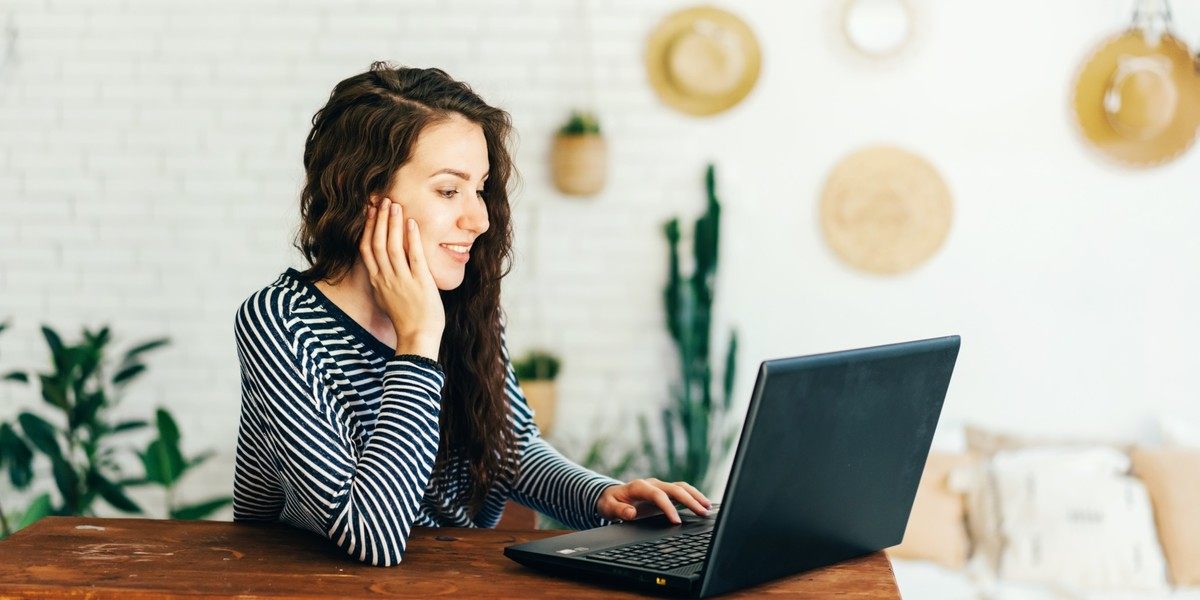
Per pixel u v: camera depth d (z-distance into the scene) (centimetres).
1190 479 366
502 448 178
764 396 115
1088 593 347
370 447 145
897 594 128
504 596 126
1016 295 410
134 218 432
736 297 418
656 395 424
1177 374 405
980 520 371
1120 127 399
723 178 415
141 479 371
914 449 142
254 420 161
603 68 418
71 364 372
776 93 413
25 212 434
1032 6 404
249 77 427
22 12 429
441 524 181
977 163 409
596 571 132
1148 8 398
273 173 429
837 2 409
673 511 156
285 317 154
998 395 413
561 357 425
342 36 424
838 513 134
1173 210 402
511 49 421
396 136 153
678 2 415
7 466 407
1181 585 352
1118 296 407
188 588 128
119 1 427
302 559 141
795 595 127
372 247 155
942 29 407
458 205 157
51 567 136
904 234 411
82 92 430
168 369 435
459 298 175
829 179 412
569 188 415
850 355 125
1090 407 409
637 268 421
